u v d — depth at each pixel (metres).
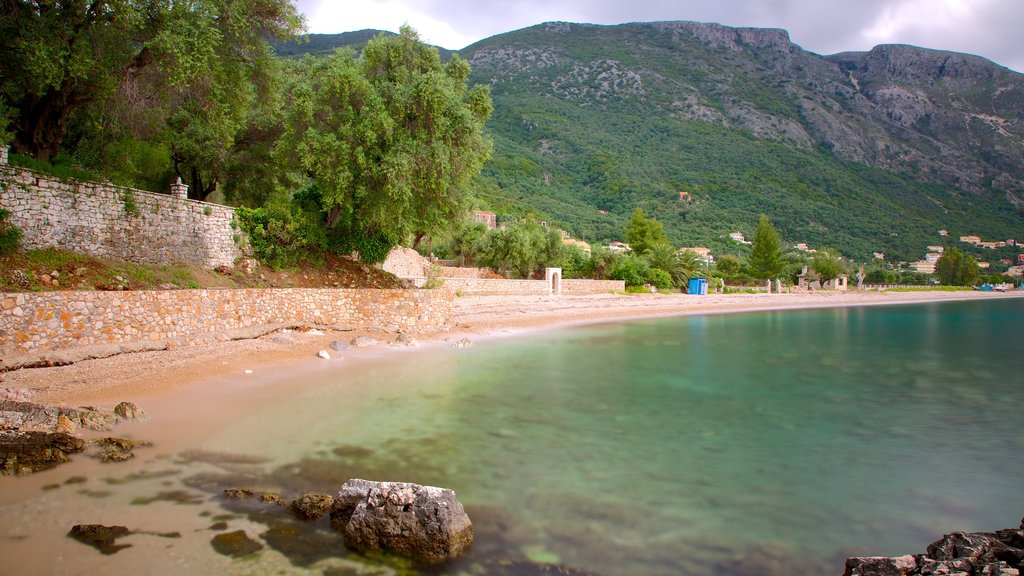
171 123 25.94
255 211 24.33
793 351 31.22
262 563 6.38
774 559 7.25
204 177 28.12
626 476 10.30
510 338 29.34
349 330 23.88
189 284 19.66
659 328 40.03
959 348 33.75
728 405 17.00
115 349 15.11
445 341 25.55
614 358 25.39
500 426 13.18
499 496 9.01
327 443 11.01
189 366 15.66
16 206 15.94
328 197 23.59
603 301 50.84
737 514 8.70
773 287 94.44
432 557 6.74
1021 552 6.21
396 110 24.44
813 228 197.25
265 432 11.31
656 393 18.34
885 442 13.24
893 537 8.04
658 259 73.75
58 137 19.86
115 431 10.53
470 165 26.31
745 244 163.38
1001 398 18.81
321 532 7.21
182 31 18.56
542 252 62.28
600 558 7.05
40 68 16.00
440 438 11.84
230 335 19.00
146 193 19.86
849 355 30.05
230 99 22.25
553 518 8.24
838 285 111.06
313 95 23.98
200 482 8.61
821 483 10.28
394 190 22.89
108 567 6.11
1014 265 192.12
